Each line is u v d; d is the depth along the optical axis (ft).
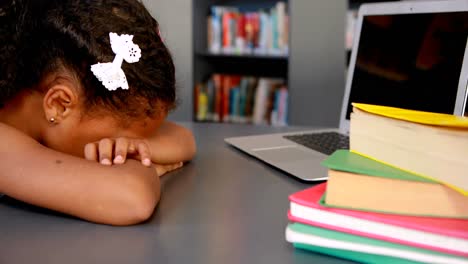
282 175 2.73
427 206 1.50
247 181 2.59
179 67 10.16
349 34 9.70
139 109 2.38
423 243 1.45
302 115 10.03
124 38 2.29
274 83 10.15
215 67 11.18
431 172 1.49
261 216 2.04
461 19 3.02
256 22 9.99
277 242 1.76
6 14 2.25
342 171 1.56
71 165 2.03
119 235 1.83
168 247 1.72
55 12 2.27
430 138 1.49
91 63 2.23
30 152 2.10
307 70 9.91
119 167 2.08
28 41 2.23
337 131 3.97
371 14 3.76
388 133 1.62
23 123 2.31
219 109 10.28
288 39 9.88
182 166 2.92
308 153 3.18
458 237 1.39
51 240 1.78
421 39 3.28
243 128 4.31
